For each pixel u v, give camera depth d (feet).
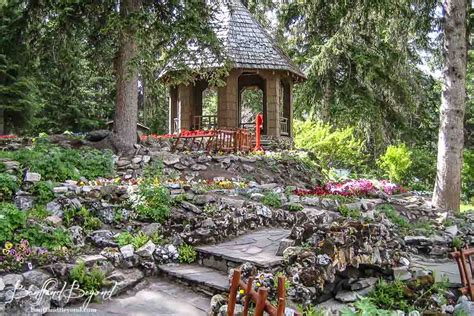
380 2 39.60
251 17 57.36
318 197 30.09
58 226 19.19
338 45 62.23
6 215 17.67
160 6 37.32
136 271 18.83
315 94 67.15
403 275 18.88
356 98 64.69
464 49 36.01
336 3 46.47
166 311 15.67
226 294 16.53
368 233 19.08
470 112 82.94
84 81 78.54
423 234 28.14
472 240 29.27
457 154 35.86
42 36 36.91
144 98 75.15
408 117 74.13
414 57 66.64
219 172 34.42
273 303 15.46
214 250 19.97
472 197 65.72
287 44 71.00
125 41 34.35
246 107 91.04
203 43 35.73
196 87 57.57
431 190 57.82
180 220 22.39
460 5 35.68
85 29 36.55
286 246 18.90
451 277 20.35
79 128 82.94
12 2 37.11
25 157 25.46
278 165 38.27
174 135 44.96
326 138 54.54
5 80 61.31
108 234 20.31
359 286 18.12
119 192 23.12
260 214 25.25
